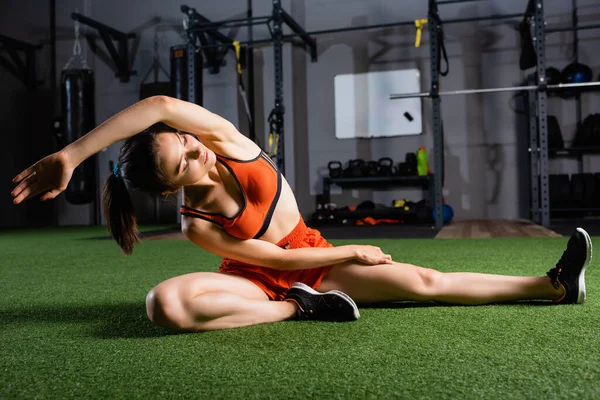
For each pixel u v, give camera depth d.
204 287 1.29
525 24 5.41
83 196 7.74
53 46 8.47
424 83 7.27
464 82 7.14
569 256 1.46
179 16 8.05
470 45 7.11
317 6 7.56
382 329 1.27
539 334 1.19
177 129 1.16
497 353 1.06
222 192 1.30
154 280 2.28
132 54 8.20
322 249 1.40
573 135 6.73
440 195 5.40
